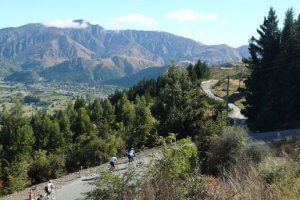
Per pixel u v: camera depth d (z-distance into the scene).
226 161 17.45
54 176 42.00
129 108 71.69
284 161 9.66
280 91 59.03
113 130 68.19
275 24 67.00
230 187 6.97
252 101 64.00
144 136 54.53
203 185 7.03
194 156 9.04
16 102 67.94
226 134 18.73
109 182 8.04
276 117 55.88
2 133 62.84
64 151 55.34
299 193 6.69
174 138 9.59
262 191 6.68
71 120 74.94
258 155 17.77
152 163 8.34
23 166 42.78
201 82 112.81
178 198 6.81
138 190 7.53
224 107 52.34
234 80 113.19
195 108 54.72
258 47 67.25
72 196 23.12
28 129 63.31
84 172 32.34
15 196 26.59
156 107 59.09
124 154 49.72
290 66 58.06
